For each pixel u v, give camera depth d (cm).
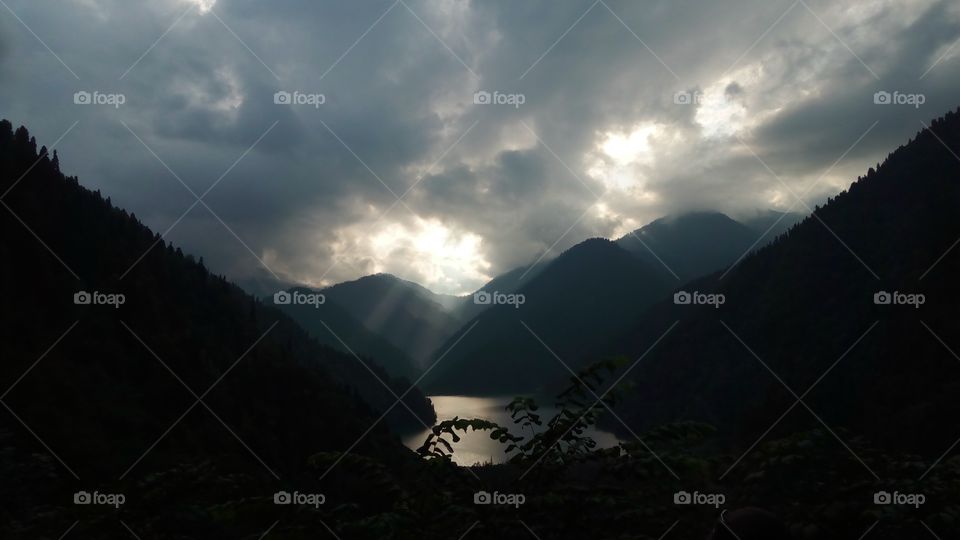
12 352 4747
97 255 8456
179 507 400
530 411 403
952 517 302
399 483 380
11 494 476
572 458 375
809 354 5594
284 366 7788
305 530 344
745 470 351
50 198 8944
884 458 359
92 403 4425
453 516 358
